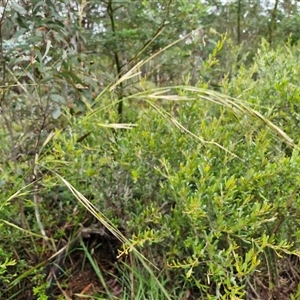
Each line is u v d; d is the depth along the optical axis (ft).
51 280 4.27
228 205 3.61
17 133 5.54
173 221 3.79
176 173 3.73
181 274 3.97
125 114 5.45
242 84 5.13
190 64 6.83
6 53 4.46
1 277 3.82
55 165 4.26
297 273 4.25
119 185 4.32
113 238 4.73
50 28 4.70
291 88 4.49
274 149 4.36
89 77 5.06
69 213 4.92
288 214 3.74
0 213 4.28
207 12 7.10
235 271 3.79
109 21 6.11
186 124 4.18
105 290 4.37
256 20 8.68
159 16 5.79
